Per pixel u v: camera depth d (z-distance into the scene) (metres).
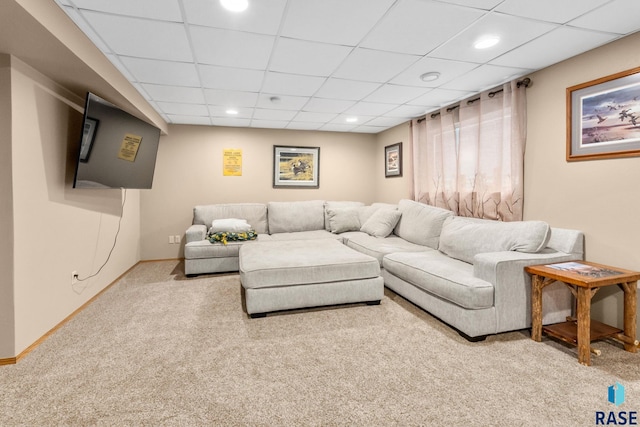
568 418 1.49
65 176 2.69
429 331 2.43
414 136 4.56
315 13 1.94
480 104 3.39
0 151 2.00
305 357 2.05
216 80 3.07
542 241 2.44
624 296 2.12
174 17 1.97
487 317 2.24
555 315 2.41
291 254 3.18
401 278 3.07
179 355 2.07
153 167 3.96
